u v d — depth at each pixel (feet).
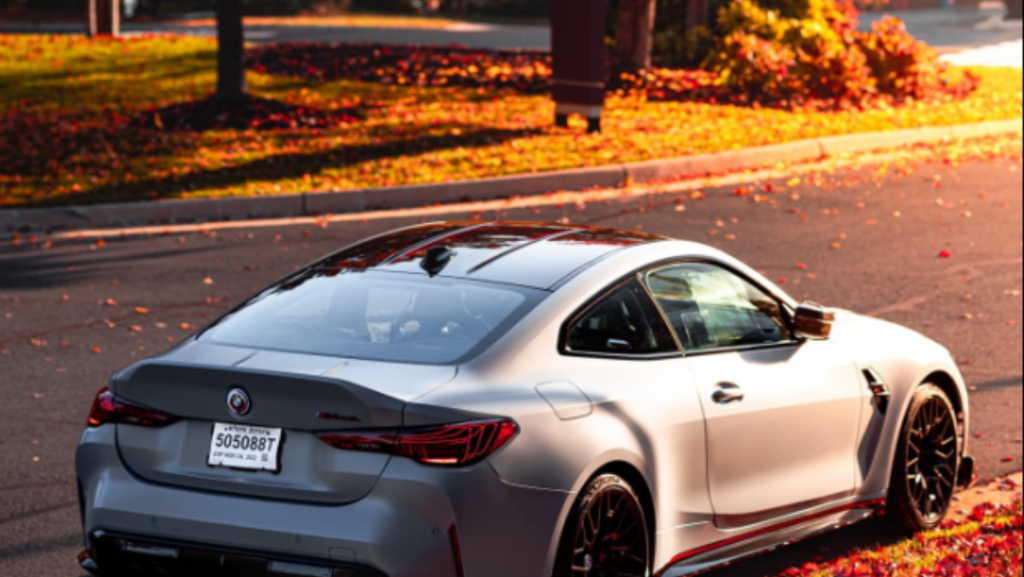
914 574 23.47
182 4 205.16
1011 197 67.36
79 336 42.01
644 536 20.10
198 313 45.21
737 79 100.53
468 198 66.49
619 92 98.68
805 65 100.78
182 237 58.03
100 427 19.44
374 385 17.81
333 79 100.58
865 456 25.70
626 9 105.19
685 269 22.98
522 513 17.98
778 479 23.41
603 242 22.88
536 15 226.79
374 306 20.43
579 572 18.97
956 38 184.03
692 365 21.93
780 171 74.38
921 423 27.12
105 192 65.87
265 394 17.94
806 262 53.47
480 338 19.33
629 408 20.06
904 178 72.18
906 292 49.26
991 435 34.65
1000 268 53.36
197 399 18.44
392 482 17.40
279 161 72.59
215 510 18.15
